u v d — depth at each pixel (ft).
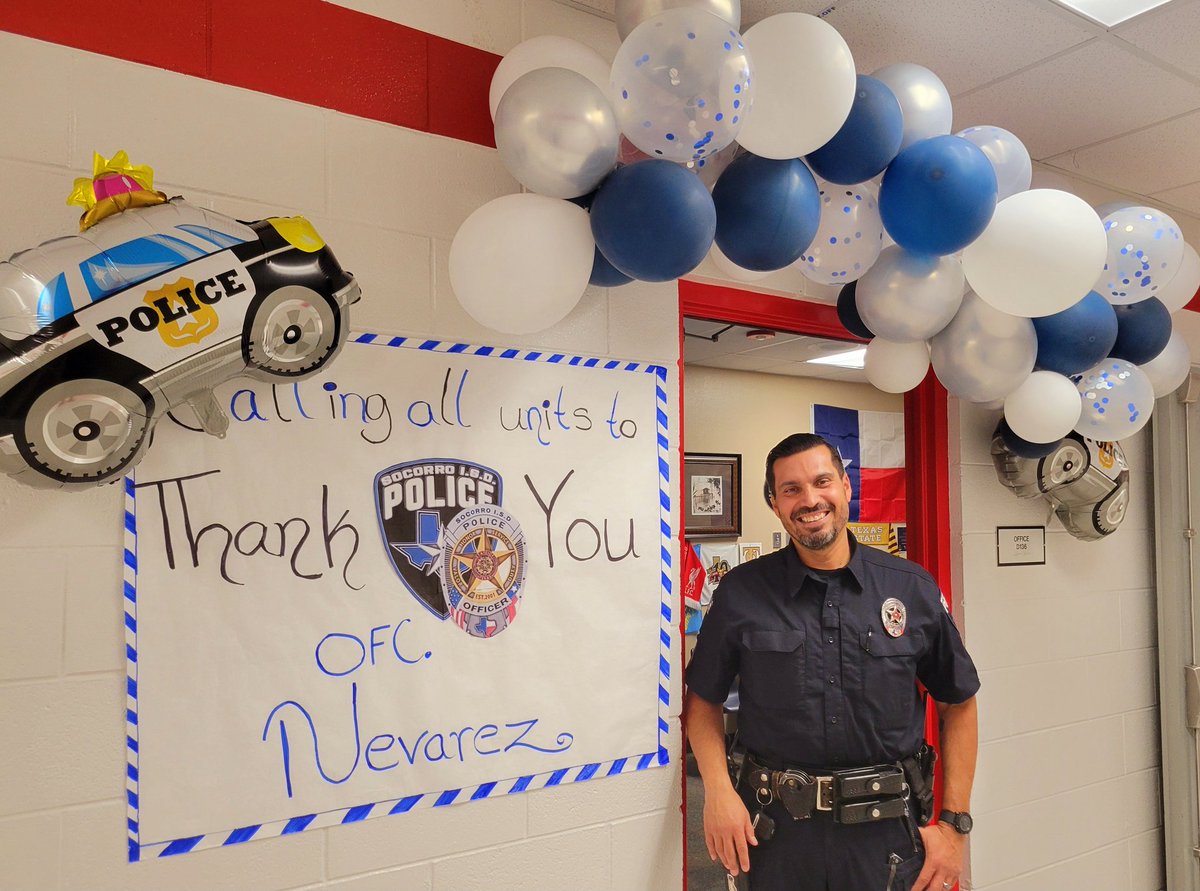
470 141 5.37
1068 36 6.11
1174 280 6.95
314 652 4.68
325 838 4.67
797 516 5.82
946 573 7.94
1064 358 6.19
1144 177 8.81
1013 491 8.30
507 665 5.28
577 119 4.13
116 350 3.42
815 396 15.42
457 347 5.24
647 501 5.95
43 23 4.11
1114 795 9.17
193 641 4.38
